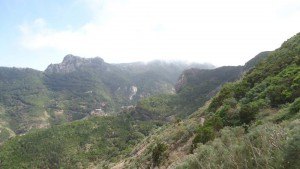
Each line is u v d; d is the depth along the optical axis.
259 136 14.17
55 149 159.62
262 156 12.41
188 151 39.28
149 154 54.50
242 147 14.00
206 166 15.40
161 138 58.56
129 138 176.25
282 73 40.94
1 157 146.62
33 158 150.62
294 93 33.59
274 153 12.04
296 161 11.16
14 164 144.00
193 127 46.62
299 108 26.73
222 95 51.91
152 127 187.50
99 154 158.50
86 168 144.12
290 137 11.84
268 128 15.06
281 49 55.22
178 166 19.02
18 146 157.38
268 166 11.80
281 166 11.39
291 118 25.28
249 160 13.23
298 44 50.69
